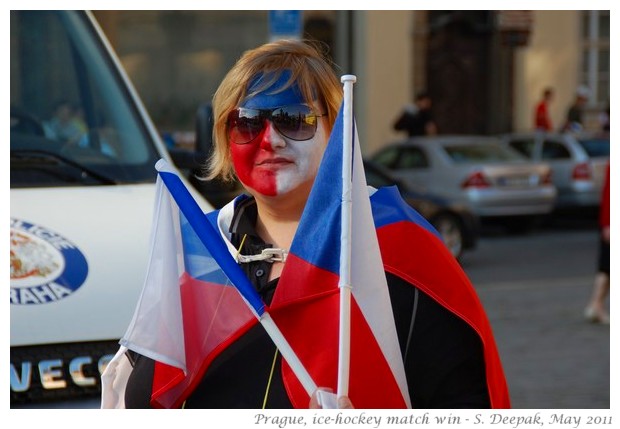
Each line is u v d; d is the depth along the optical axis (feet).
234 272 7.15
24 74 13.37
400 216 7.35
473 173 49.08
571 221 56.80
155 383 7.53
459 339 7.05
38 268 10.38
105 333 10.05
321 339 7.06
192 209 7.39
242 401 7.18
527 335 26.84
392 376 6.94
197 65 58.65
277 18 28.37
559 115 67.82
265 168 7.46
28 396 9.79
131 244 10.92
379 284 6.96
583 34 69.87
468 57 66.74
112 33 54.85
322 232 7.08
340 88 7.63
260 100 7.45
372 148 64.44
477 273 38.45
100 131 13.07
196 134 13.69
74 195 11.93
